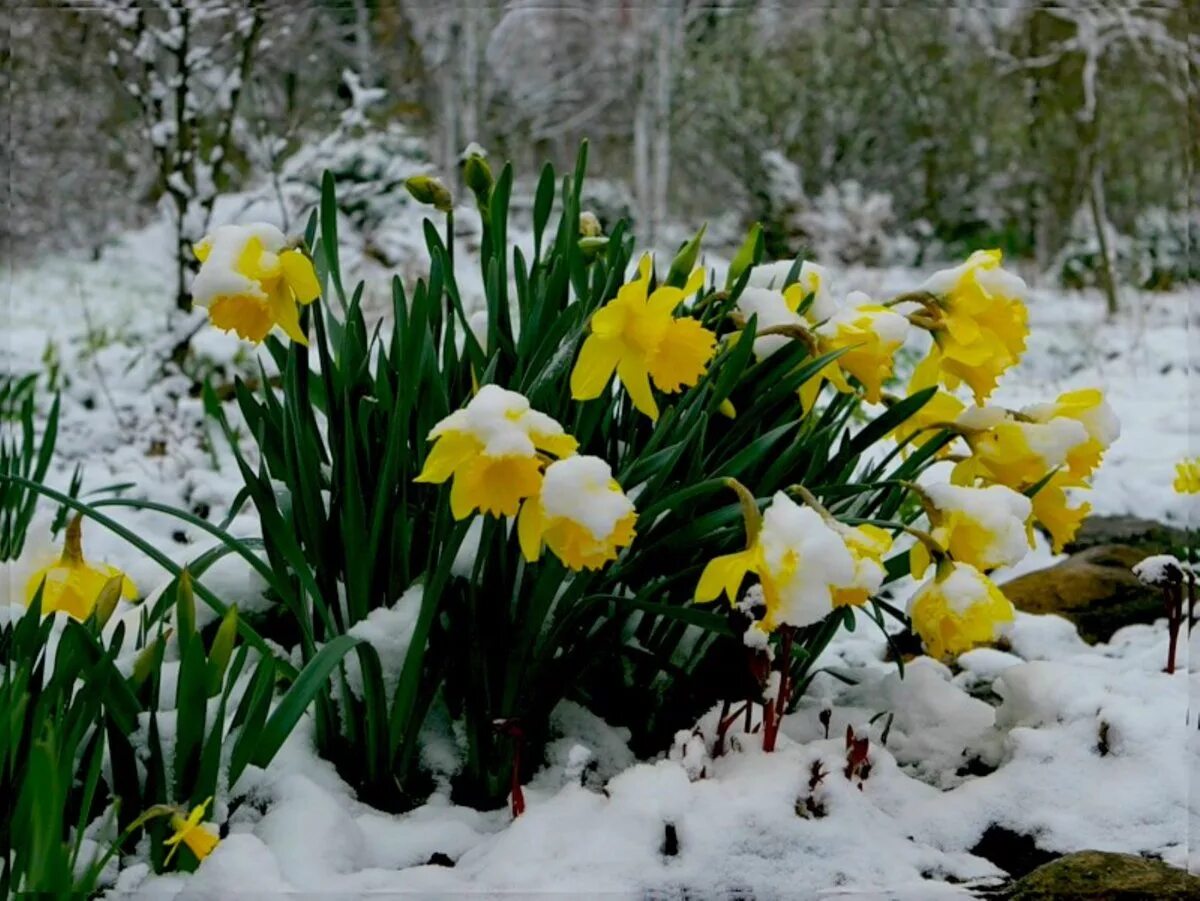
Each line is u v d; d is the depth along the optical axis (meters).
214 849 1.12
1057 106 7.46
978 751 1.35
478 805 1.28
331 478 1.34
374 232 4.72
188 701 1.14
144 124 3.67
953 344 1.33
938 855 1.19
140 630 1.29
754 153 7.72
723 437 1.32
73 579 1.26
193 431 2.91
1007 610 1.20
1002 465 1.32
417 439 1.29
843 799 1.20
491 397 1.12
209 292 1.19
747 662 1.26
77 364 3.64
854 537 1.15
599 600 1.24
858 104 7.79
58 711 1.11
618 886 1.12
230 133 3.63
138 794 1.17
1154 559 1.50
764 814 1.17
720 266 5.90
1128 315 5.76
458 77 6.55
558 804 1.19
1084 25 6.73
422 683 1.26
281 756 1.26
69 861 1.07
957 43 8.04
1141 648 1.72
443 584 1.19
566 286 1.32
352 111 4.02
